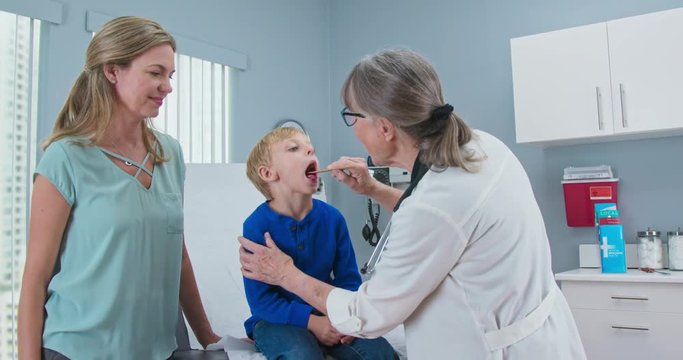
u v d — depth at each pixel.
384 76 1.03
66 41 2.40
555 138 2.67
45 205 1.08
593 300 2.38
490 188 1.00
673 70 2.43
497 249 0.98
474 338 0.99
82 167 1.12
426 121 1.04
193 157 2.93
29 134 2.24
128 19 1.16
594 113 2.59
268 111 3.41
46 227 1.08
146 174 1.25
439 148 1.03
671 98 2.42
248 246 1.25
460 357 1.00
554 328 1.05
